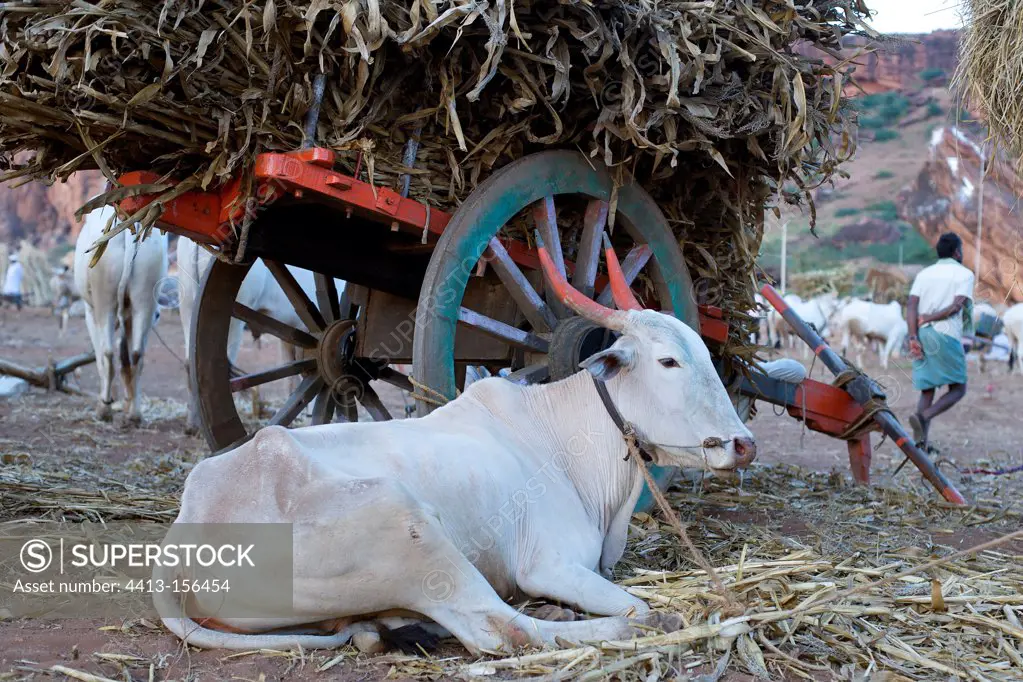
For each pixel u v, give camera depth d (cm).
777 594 335
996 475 683
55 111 380
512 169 425
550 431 362
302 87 387
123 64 372
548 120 445
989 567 404
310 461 295
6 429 746
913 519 506
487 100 431
